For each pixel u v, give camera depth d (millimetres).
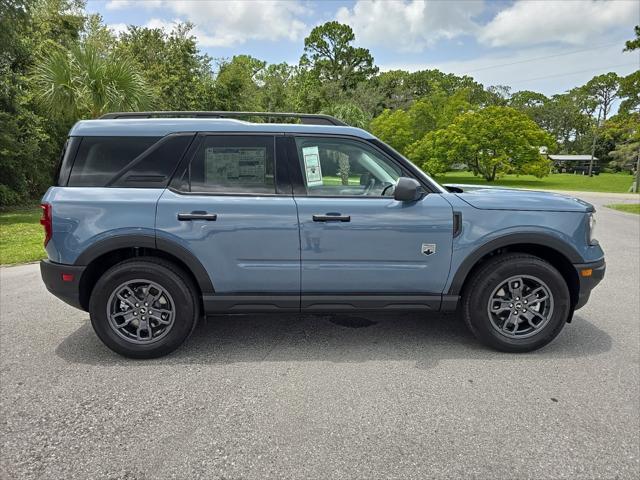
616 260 7090
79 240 3303
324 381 3146
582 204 3568
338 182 3520
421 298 3523
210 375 3238
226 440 2463
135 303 3455
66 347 3736
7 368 3346
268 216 3354
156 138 3443
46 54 15711
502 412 2748
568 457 2322
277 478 2166
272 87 38844
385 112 46344
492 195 3586
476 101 76812
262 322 4336
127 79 11586
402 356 3562
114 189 3375
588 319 4379
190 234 3334
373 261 3436
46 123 16234
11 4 13180
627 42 19203
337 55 70812
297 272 3432
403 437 2494
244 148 3469
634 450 2379
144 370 3316
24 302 4965
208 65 25812
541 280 3486
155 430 2559
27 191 16375
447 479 2160
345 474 2193
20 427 2588
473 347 3738
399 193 3277
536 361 3465
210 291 3443
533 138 38250
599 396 2938
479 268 3564
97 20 20594
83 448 2395
